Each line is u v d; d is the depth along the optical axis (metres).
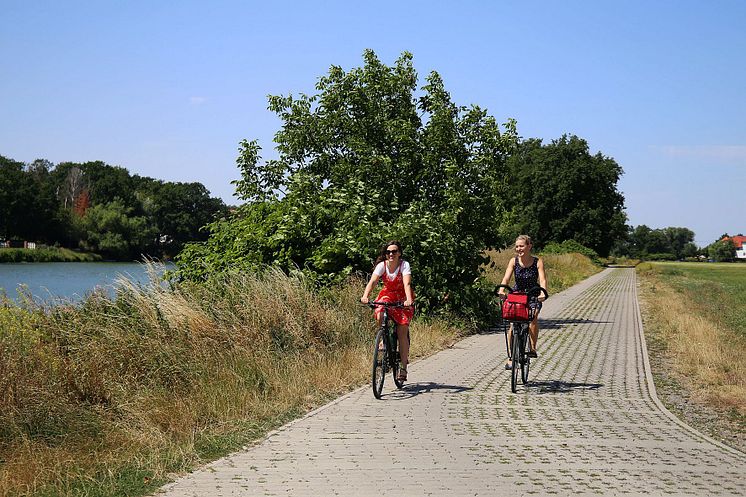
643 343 15.16
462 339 15.58
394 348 9.52
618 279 52.09
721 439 7.32
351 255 15.37
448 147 18.08
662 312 23.44
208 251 16.31
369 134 18.53
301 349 10.78
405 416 7.92
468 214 17.30
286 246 15.97
